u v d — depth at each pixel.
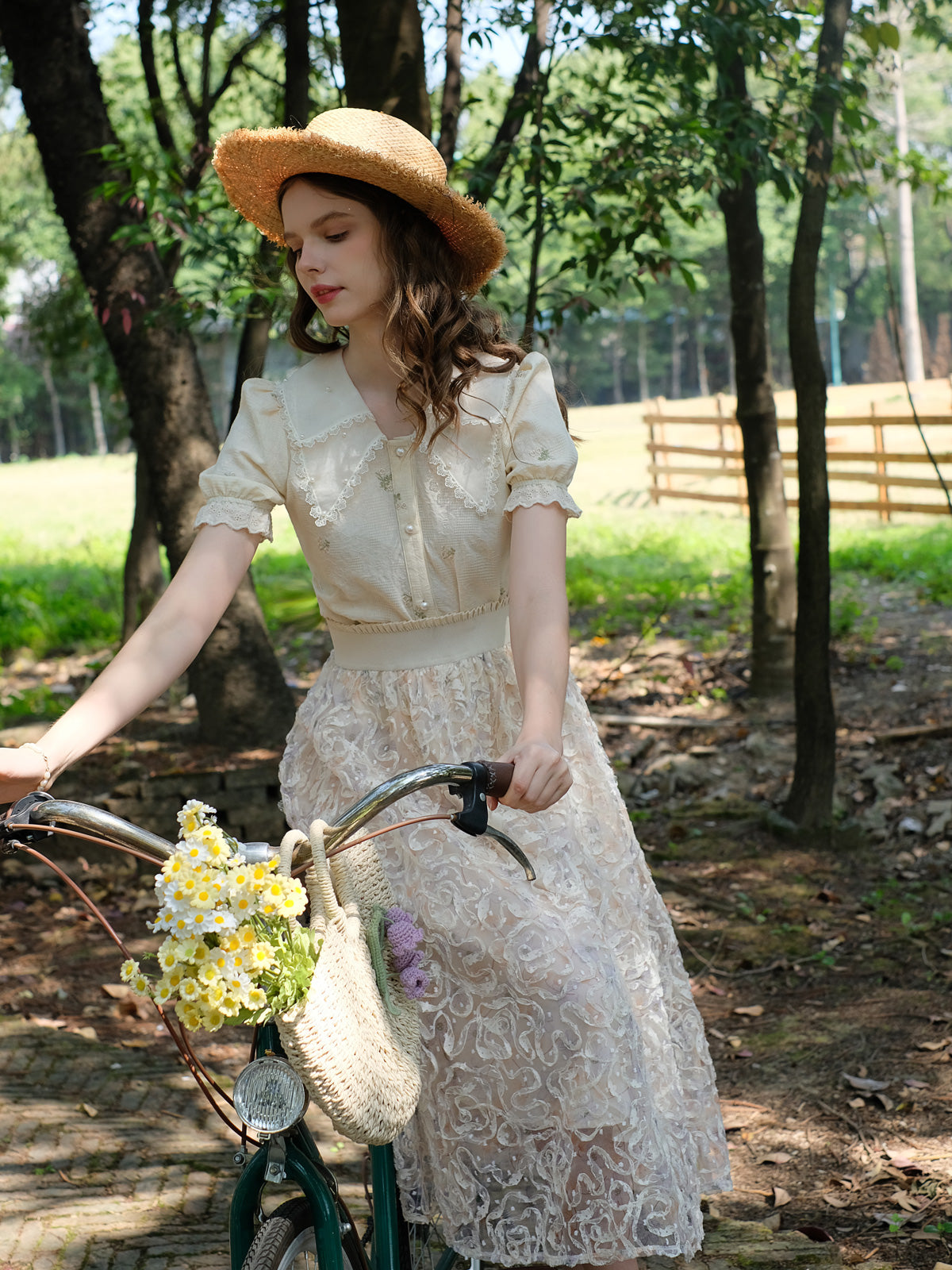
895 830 5.85
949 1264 2.84
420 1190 1.99
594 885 2.04
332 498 2.01
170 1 7.22
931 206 7.21
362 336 2.05
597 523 16.08
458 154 6.85
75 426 71.12
